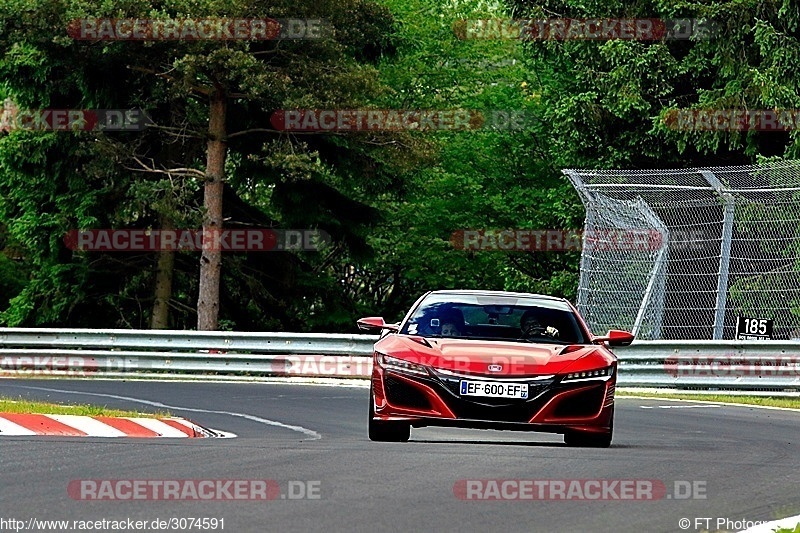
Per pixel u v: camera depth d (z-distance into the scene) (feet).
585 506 76.38
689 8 324.39
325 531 64.49
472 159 458.50
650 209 217.36
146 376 245.04
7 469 85.66
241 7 315.78
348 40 352.28
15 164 350.64
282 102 326.44
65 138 347.56
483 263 454.81
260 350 245.24
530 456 102.22
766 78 310.24
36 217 364.99
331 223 372.99
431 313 122.21
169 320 389.19
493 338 118.73
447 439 124.77
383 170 362.12
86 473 84.12
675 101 335.88
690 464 101.35
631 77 326.44
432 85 470.80
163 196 338.13
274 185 372.99
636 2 339.36
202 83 346.54
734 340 208.13
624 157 335.26
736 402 194.70
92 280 376.48
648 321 216.13
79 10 311.68
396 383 111.86
